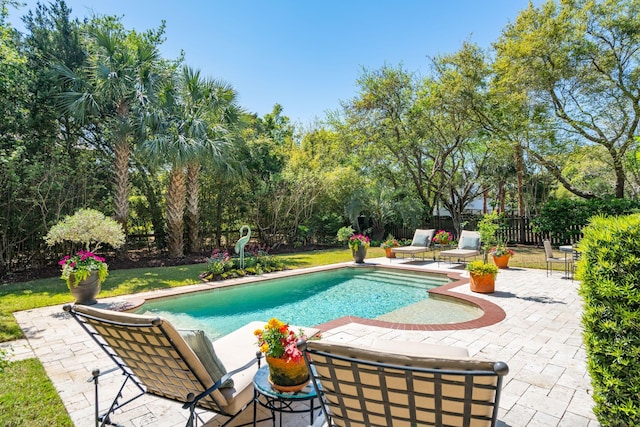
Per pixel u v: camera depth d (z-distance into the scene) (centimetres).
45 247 959
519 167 1491
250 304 656
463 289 686
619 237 202
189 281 785
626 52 1092
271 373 210
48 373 328
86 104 927
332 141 1841
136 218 1259
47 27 1030
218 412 204
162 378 205
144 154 942
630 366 199
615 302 203
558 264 938
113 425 227
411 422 140
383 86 1485
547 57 1145
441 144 1545
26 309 567
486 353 368
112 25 1167
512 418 246
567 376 313
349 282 850
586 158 1405
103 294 660
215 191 1316
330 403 155
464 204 1858
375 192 1608
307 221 1550
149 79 978
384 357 124
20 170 867
